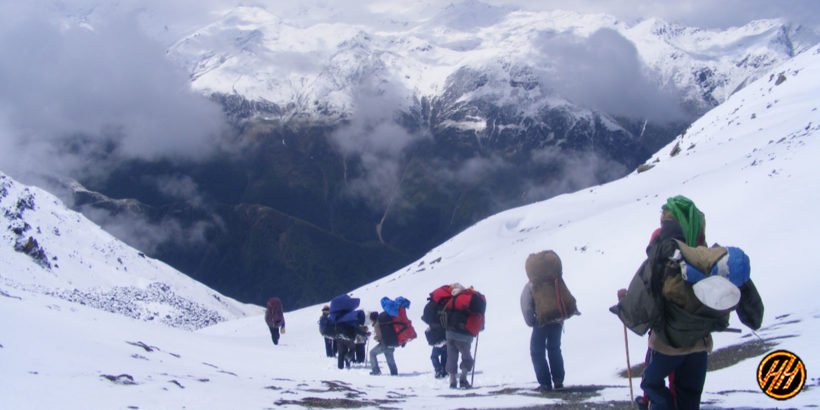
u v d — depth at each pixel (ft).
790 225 82.58
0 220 297.33
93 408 28.99
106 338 46.93
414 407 36.70
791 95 198.18
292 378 52.95
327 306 80.53
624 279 94.48
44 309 50.83
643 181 179.52
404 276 180.65
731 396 32.58
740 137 182.80
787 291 65.21
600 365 58.90
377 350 65.57
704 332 22.95
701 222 23.58
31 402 28.27
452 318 51.39
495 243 178.81
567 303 43.52
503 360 71.51
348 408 36.04
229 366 54.65
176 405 31.48
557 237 124.36
